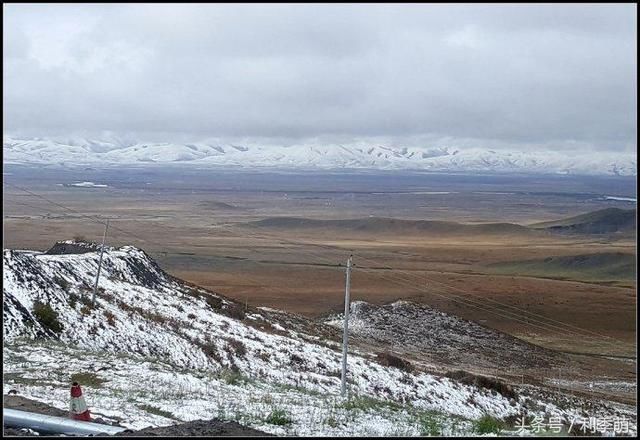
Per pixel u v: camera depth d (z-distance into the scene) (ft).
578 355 209.87
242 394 77.71
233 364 130.82
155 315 150.51
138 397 66.59
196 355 131.44
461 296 314.35
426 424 62.13
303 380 123.44
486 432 57.98
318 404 72.90
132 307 151.84
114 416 53.98
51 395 62.39
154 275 201.26
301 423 57.62
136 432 42.91
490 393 133.69
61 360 89.30
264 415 60.39
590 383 171.32
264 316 197.57
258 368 129.90
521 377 169.89
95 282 154.10
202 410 61.26
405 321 235.81
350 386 124.57
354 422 60.49
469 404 125.49
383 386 129.18
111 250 210.79
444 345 212.02
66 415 48.88
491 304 297.94
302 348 148.97
